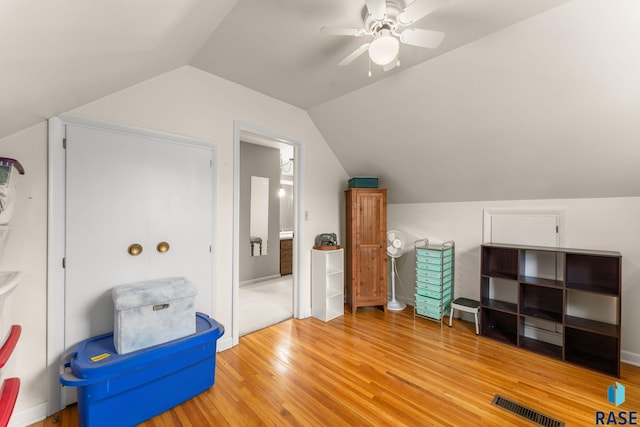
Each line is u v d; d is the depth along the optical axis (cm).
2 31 71
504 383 200
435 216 351
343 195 389
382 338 274
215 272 243
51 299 167
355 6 160
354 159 364
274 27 180
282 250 542
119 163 193
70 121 173
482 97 222
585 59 171
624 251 230
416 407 175
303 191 329
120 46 130
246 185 479
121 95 192
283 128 303
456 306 295
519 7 159
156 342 170
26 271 161
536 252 273
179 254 221
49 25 83
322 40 195
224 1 146
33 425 160
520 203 286
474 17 168
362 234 344
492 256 298
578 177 237
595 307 240
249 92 269
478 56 198
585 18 155
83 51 115
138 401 161
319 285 325
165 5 114
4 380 140
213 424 162
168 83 215
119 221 193
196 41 185
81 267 178
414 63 221
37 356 164
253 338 273
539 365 224
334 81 255
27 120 151
